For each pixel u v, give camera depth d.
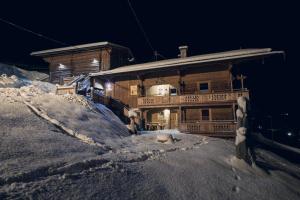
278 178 7.93
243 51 17.56
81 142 6.89
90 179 4.27
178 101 17.84
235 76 18.00
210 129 15.63
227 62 17.08
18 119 6.84
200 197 4.87
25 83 15.87
